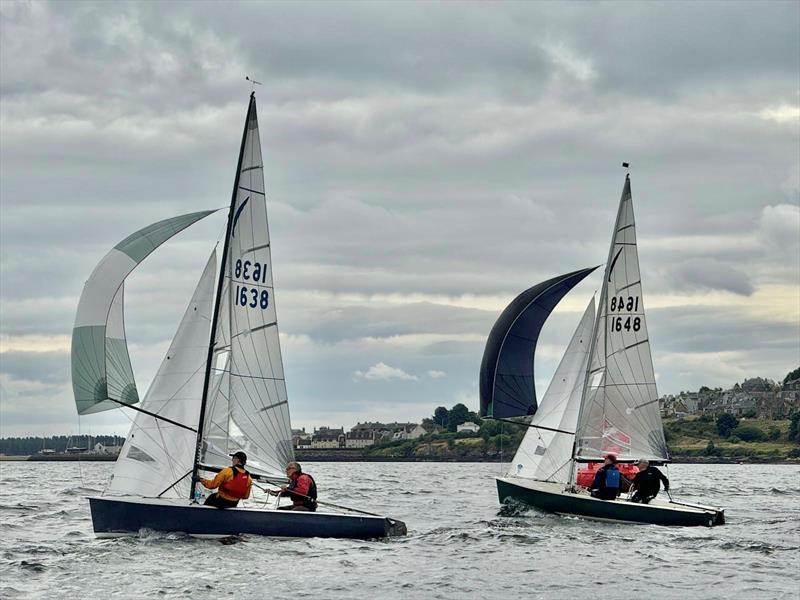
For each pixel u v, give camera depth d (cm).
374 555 3397
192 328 3669
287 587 2867
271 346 3812
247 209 3794
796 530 4344
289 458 3812
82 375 3534
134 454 3575
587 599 2805
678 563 3362
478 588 2928
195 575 2978
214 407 3669
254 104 3812
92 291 3547
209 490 3616
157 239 3641
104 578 2923
